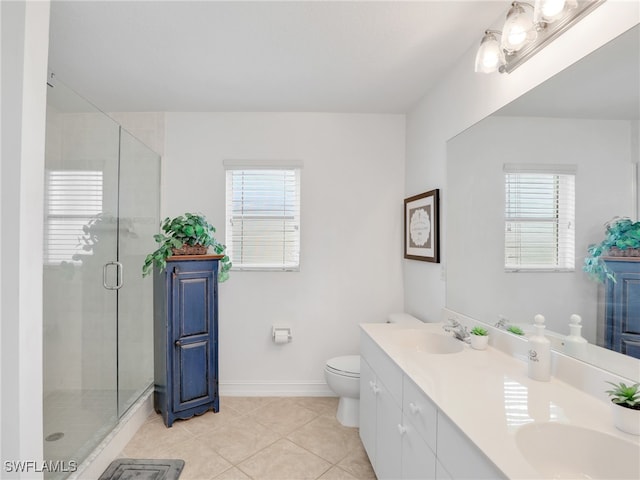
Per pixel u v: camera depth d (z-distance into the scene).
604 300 1.17
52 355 1.67
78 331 1.87
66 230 1.78
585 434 0.96
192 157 2.97
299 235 3.03
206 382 2.60
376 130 3.05
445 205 2.27
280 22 1.75
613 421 0.98
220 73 2.29
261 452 2.13
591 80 1.20
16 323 1.14
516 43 1.40
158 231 2.93
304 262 3.02
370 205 3.05
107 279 2.14
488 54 1.55
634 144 1.05
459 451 0.98
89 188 1.96
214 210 2.98
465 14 1.69
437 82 2.40
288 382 3.00
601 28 1.16
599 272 1.18
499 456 0.83
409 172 2.94
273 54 2.05
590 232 1.22
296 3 1.61
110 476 1.89
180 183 2.97
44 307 1.64
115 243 2.24
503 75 1.67
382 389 1.72
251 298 3.00
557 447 0.97
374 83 2.43
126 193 2.37
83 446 1.90
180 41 1.91
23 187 1.16
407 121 3.01
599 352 1.18
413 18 1.72
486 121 1.81
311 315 3.02
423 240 2.57
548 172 1.39
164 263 2.39
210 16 1.69
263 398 2.93
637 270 1.05
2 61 1.15
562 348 1.34
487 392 1.21
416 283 2.77
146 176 2.70
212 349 2.63
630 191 1.07
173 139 2.97
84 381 1.92
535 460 0.94
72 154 1.82
